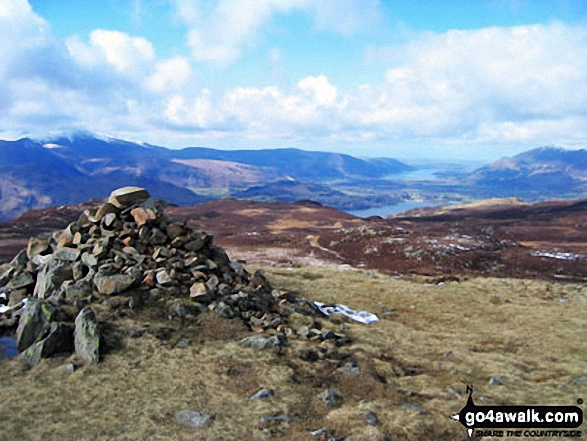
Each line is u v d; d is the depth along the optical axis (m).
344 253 87.00
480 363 21.86
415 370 21.03
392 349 24.27
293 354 21.19
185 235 30.50
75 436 13.69
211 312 24.66
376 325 29.70
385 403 16.55
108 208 29.67
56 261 26.73
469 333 28.38
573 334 27.28
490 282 45.66
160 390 16.94
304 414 15.74
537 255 76.81
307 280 42.78
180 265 27.81
